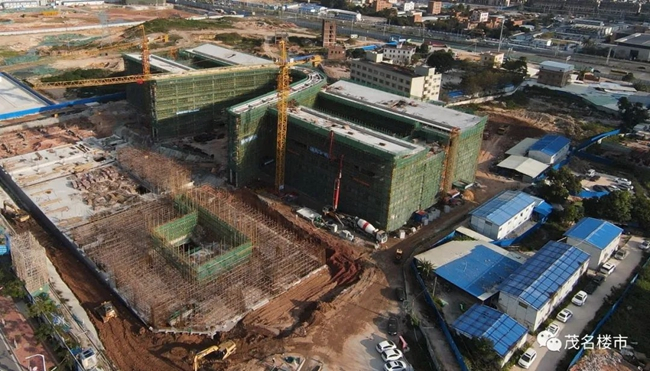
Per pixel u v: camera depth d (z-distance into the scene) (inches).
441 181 5797.2
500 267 4549.7
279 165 5861.2
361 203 5383.9
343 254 4896.7
